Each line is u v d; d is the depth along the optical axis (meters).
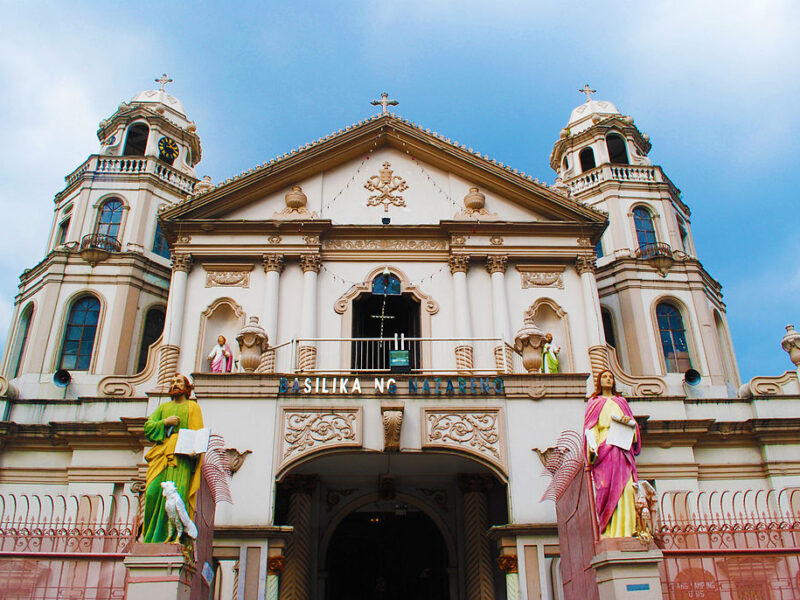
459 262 19.59
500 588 16.53
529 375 14.86
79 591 9.66
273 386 14.62
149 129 28.05
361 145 21.33
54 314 23.31
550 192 20.38
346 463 15.91
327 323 18.92
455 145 21.03
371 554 18.73
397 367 16.12
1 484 17.75
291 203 20.23
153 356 19.39
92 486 17.44
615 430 10.08
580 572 10.63
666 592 9.70
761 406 18.94
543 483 13.97
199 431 10.10
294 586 16.11
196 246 19.48
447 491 17.91
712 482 18.19
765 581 9.81
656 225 26.56
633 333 24.05
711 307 25.47
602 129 28.72
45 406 18.69
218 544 13.21
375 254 19.91
